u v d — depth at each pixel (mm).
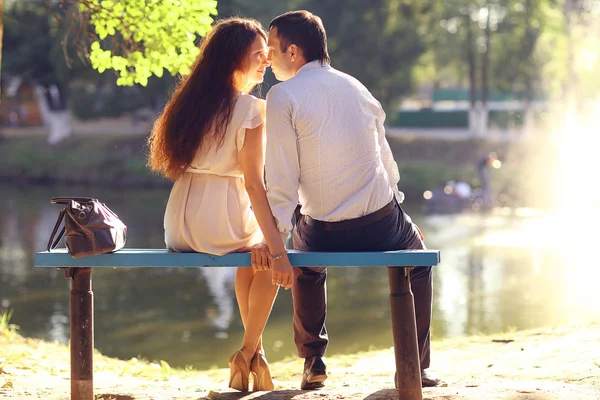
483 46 47031
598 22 38719
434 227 24312
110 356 10641
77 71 39750
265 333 11969
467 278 15938
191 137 4445
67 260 4262
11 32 42156
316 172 4375
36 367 6898
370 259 4148
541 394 4629
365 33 38125
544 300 13438
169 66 8500
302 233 4633
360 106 4422
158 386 5785
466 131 48406
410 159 41688
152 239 22734
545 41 44562
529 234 22203
